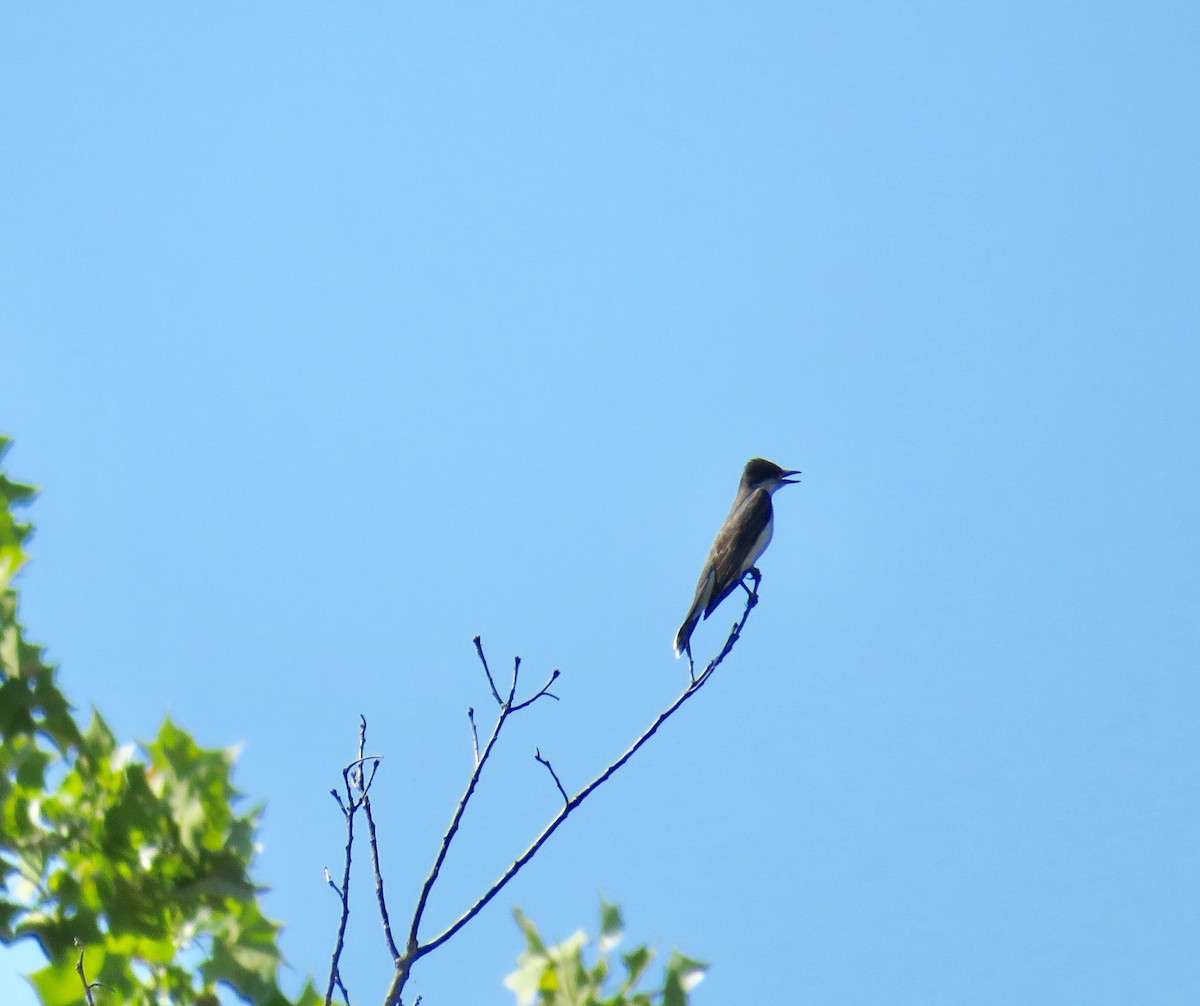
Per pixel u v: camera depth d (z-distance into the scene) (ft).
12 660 27.35
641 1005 29.25
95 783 27.25
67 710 27.53
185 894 26.73
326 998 27.22
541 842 33.83
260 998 26.27
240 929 26.76
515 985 29.94
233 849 27.40
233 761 28.35
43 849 26.48
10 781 26.58
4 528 29.09
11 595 28.09
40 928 25.86
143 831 27.02
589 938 30.35
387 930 31.27
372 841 32.81
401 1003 29.32
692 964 29.78
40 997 25.64
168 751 28.17
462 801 32.91
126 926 26.18
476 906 31.73
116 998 25.95
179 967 26.45
